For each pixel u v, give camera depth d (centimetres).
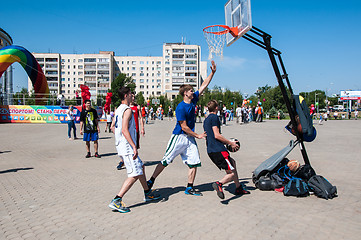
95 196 505
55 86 10725
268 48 540
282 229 358
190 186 511
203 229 361
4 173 695
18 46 2861
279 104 7788
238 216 402
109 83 10819
